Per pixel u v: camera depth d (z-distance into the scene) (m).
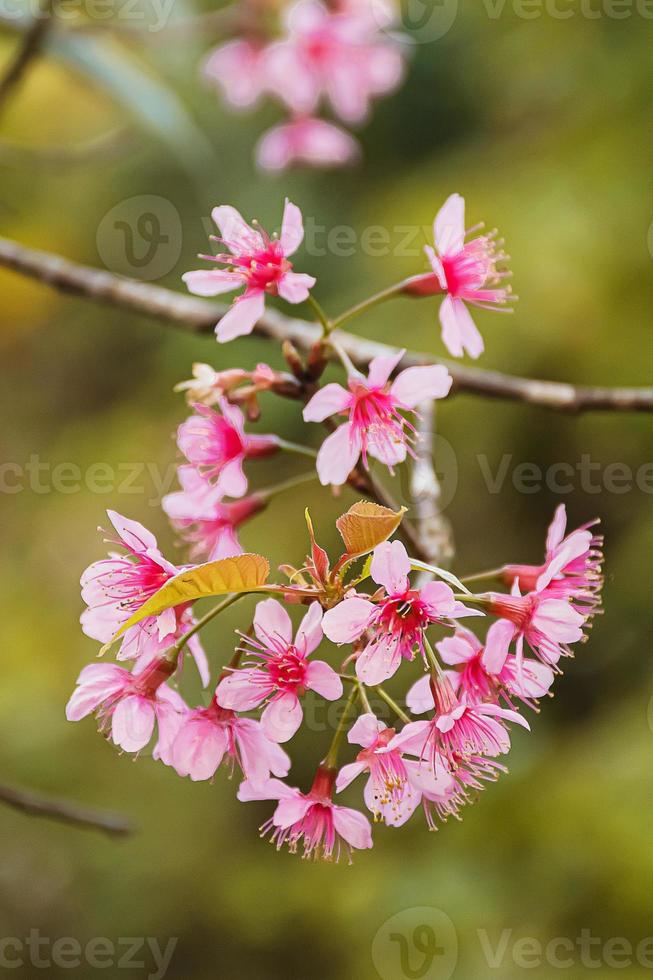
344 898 7.08
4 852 8.45
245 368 8.79
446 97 9.43
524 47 8.69
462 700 2.13
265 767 2.15
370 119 9.55
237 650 2.09
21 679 8.43
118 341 10.06
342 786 2.09
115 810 8.36
